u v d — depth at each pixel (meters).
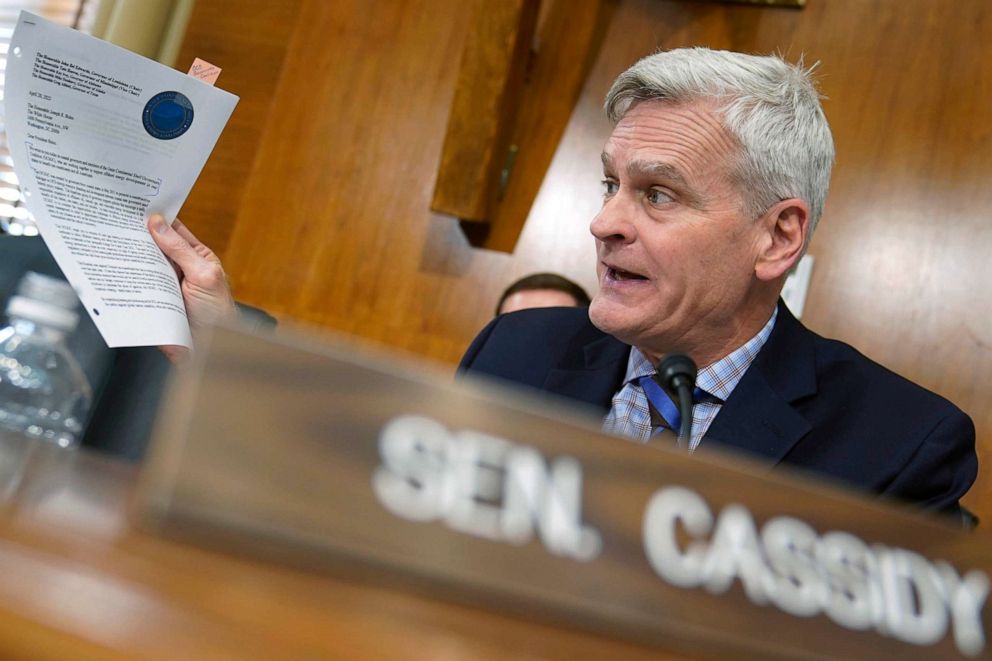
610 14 3.72
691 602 0.48
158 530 0.40
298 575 0.42
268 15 4.14
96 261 1.26
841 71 3.43
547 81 3.71
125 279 1.27
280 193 3.93
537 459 0.47
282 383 0.43
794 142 1.54
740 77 1.53
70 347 1.14
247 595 0.38
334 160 3.91
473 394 0.47
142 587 0.35
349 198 3.86
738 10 3.58
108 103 1.34
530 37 3.60
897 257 3.26
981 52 3.33
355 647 0.36
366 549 0.43
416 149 3.85
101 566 0.36
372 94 3.95
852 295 3.27
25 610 0.31
